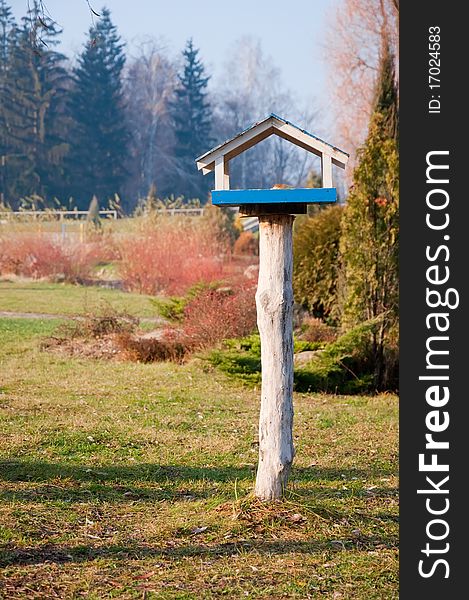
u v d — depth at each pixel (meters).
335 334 13.84
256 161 71.00
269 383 5.63
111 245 29.11
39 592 4.54
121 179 58.00
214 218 29.67
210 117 71.69
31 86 54.16
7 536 5.32
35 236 27.73
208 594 4.54
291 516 5.61
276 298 5.51
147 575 4.81
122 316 16.12
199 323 13.97
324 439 8.66
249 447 8.19
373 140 11.93
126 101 64.50
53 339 15.44
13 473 6.82
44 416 9.22
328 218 15.53
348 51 31.44
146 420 9.25
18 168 53.62
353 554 5.22
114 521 5.80
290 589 4.65
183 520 5.75
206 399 10.69
